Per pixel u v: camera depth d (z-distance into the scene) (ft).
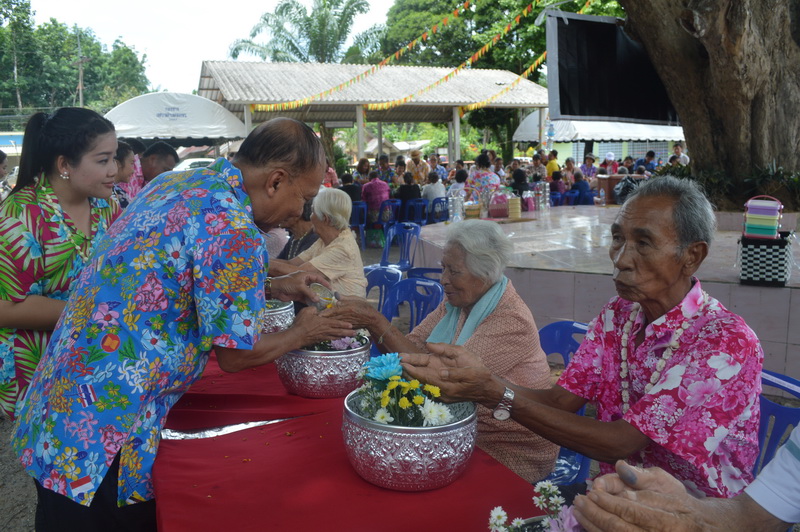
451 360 5.14
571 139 62.85
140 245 4.75
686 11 23.04
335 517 4.31
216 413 6.10
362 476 4.76
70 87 164.76
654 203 4.65
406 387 4.65
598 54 31.86
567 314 16.79
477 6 77.82
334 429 5.77
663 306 4.83
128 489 4.97
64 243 6.95
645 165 53.16
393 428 4.45
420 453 4.45
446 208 38.17
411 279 11.35
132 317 4.73
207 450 5.41
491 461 5.13
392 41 94.12
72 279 7.11
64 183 7.10
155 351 4.81
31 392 5.16
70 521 4.91
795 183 25.36
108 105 166.91
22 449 5.00
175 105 43.88
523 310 6.85
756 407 4.58
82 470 4.71
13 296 6.68
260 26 85.76
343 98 56.39
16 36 153.99
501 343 6.69
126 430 4.79
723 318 4.62
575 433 4.71
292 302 8.36
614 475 3.39
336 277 10.84
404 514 4.34
